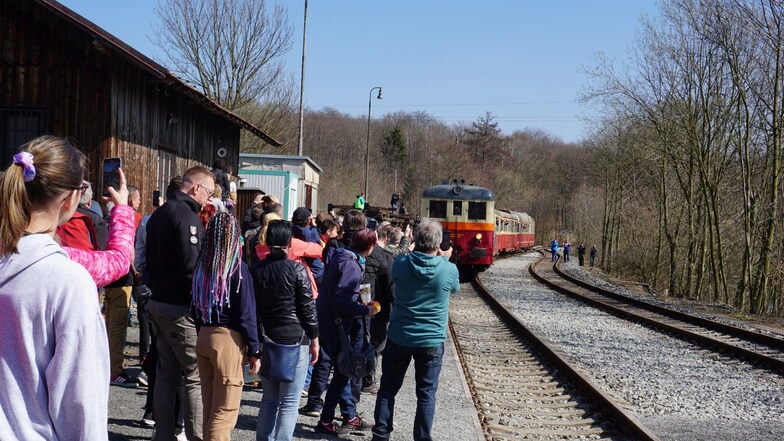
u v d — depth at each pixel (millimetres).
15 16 11641
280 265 5047
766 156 24391
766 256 23359
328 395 6285
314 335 5148
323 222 7777
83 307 2137
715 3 24016
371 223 9328
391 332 5785
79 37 11531
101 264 2934
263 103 36031
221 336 4578
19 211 2123
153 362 5770
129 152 12289
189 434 4957
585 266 51312
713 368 11117
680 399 8906
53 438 2121
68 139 2518
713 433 7344
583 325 16016
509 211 47875
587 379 8922
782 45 22344
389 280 7203
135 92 12523
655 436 6766
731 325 15898
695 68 26297
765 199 24422
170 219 4824
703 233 28953
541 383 9766
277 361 5000
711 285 30859
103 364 2203
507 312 16219
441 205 25734
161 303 4844
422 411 5727
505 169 90688
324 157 83000
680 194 34062
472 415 7336
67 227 5254
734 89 25375
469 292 23203
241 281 4590
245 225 8898
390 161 89250
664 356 12125
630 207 40938
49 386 2096
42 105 11664
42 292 2094
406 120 105938
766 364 11266
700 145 27141
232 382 4590
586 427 7535
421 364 5762
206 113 16703
